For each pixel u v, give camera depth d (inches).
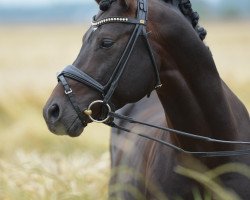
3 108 879.7
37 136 721.0
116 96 320.2
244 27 5359.3
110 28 318.3
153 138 329.7
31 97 942.4
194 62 327.0
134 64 319.0
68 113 316.5
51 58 2193.7
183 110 331.0
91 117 319.3
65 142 669.3
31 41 3779.5
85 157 562.9
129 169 370.3
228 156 331.3
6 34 5014.8
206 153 330.0
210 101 330.3
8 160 569.9
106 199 436.1
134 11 321.1
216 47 2586.1
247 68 1460.4
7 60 2174.0
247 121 347.9
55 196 420.2
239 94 978.7
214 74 331.3
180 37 324.5
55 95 320.2
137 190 358.9
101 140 688.4
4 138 724.0
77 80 317.7
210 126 332.8
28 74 1481.3
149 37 321.1
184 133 325.1
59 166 516.7
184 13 335.9
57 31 5565.9
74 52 2559.1
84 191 427.2
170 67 327.0
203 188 327.6
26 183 454.3
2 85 1141.7
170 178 334.6
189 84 329.1
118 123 439.2
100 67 317.7
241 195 327.9
